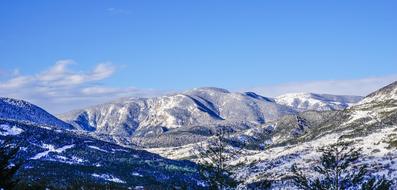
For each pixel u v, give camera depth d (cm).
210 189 6181
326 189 5750
